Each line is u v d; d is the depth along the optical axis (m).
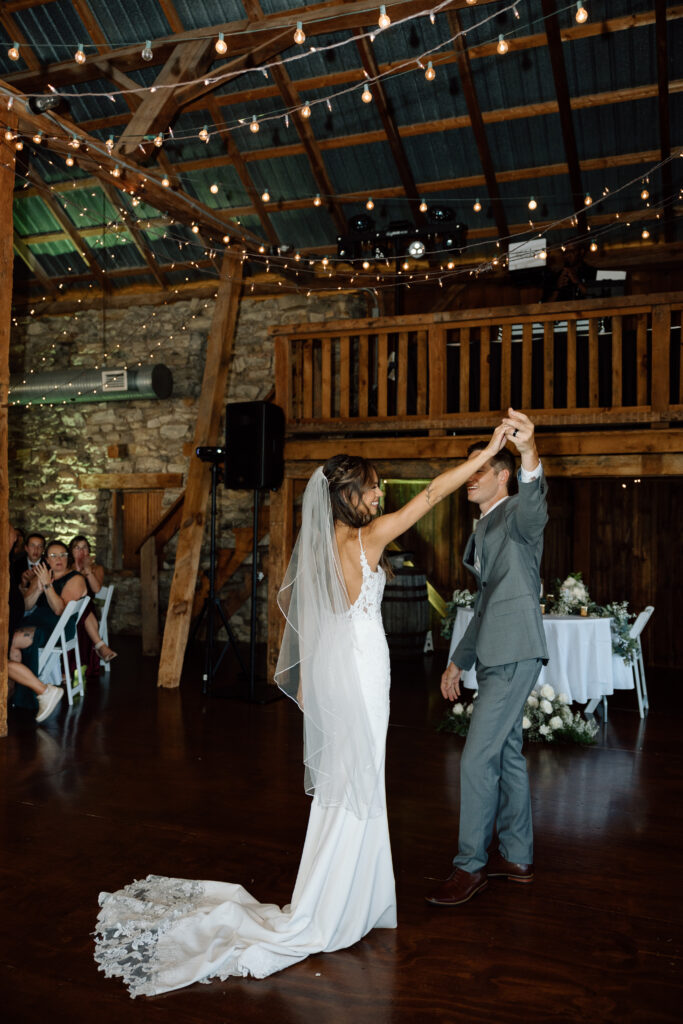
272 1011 2.05
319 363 8.33
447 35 6.57
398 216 8.29
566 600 5.77
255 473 5.96
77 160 6.12
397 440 6.23
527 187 7.71
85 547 7.11
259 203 8.31
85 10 6.73
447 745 4.77
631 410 5.66
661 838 3.31
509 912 2.62
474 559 2.92
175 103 6.52
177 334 9.17
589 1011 2.07
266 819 3.50
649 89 6.69
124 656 7.88
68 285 9.71
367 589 2.44
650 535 7.97
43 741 4.79
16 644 5.57
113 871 2.92
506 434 2.46
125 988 2.16
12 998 2.10
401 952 2.36
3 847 3.14
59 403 9.50
